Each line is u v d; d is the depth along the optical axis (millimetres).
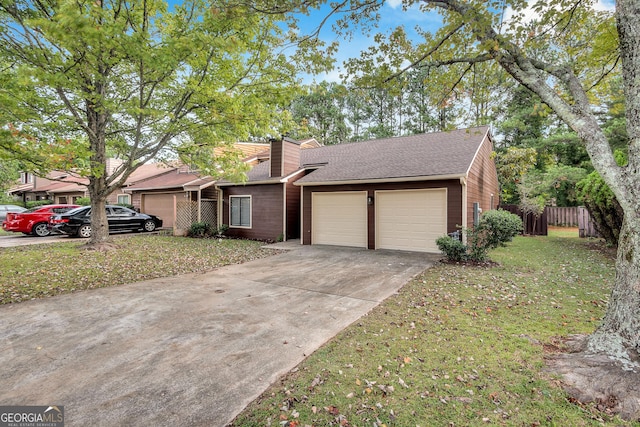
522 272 6883
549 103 3400
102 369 3025
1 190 24812
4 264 7375
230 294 5496
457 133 12398
